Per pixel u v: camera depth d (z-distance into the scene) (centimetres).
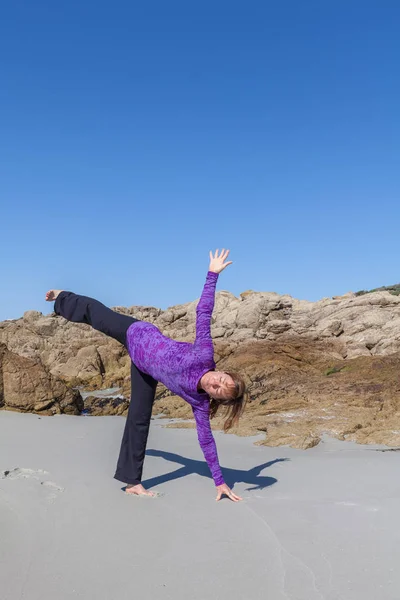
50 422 884
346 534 361
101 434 768
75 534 370
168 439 765
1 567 319
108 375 1977
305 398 1079
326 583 293
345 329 1764
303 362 1575
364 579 297
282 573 306
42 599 281
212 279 469
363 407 946
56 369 2191
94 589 293
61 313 538
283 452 667
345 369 1352
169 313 2514
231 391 436
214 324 2144
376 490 465
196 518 401
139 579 304
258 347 1733
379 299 1844
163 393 1370
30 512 410
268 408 1017
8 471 511
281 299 2088
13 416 926
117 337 504
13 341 2430
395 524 376
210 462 454
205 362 446
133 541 357
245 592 287
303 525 380
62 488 471
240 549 341
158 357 460
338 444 721
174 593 287
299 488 482
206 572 311
